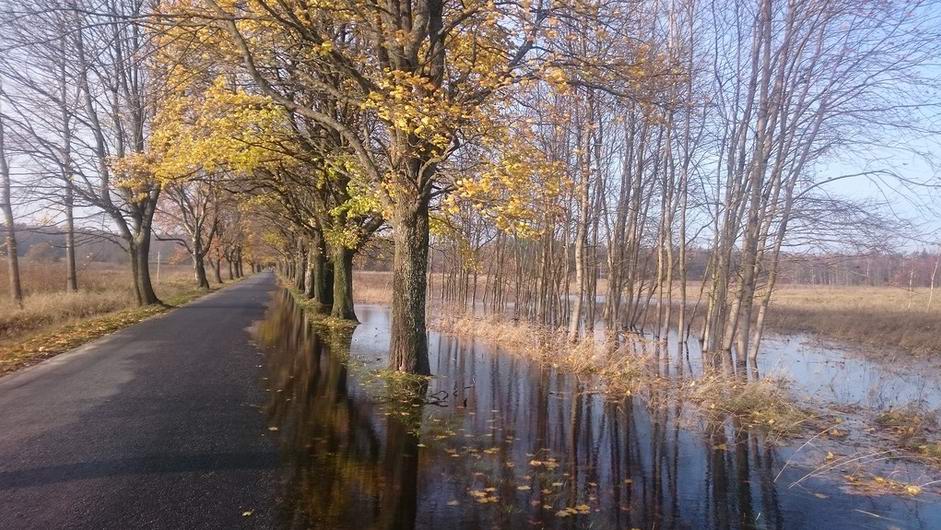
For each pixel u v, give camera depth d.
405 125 7.88
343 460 5.74
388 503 4.75
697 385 9.96
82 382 8.64
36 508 4.33
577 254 17.94
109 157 18.30
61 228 21.69
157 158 14.95
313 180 17.31
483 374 11.14
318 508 4.56
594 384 10.56
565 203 19.06
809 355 17.77
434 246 24.19
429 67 9.16
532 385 10.27
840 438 7.89
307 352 12.30
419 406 8.07
